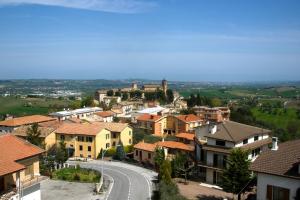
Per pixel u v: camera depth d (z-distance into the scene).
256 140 68.00
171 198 53.84
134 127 139.88
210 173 65.50
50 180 71.56
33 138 88.12
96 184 66.38
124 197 61.00
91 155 97.19
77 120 125.62
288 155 39.62
